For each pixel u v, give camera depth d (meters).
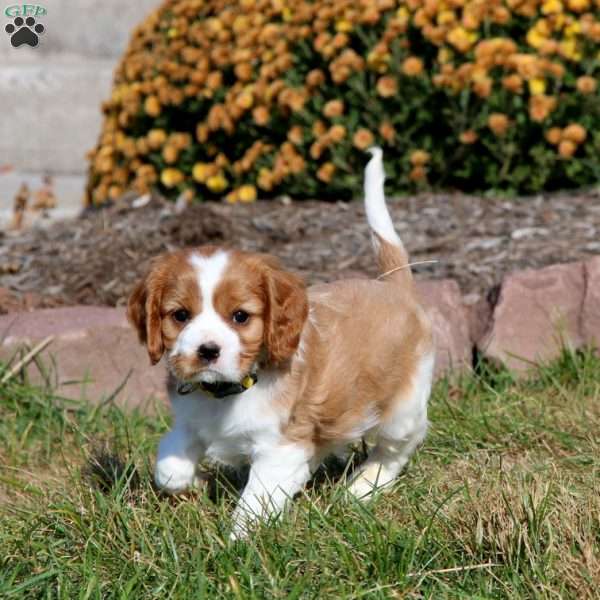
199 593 5.17
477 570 5.46
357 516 6.05
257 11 13.05
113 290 9.89
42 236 11.17
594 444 7.33
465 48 11.66
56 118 17.78
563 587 5.23
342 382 6.31
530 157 11.93
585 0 11.64
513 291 9.19
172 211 11.66
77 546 5.88
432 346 6.96
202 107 13.20
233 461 6.45
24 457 7.78
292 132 12.19
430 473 7.01
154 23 14.13
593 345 8.99
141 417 8.30
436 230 10.77
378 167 7.27
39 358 8.68
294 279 6.05
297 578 5.48
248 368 5.85
